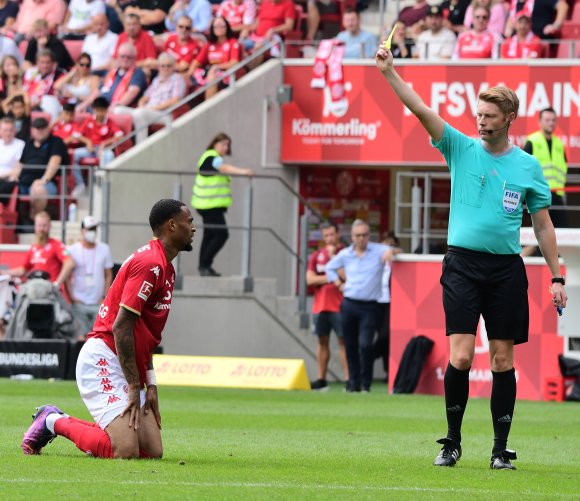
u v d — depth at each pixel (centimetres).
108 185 6962
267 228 7069
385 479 2506
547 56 7444
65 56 8338
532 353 5794
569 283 5047
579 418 4606
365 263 5962
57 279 6494
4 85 8269
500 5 7675
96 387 2664
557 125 7269
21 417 3959
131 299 2569
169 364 6225
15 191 7256
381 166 7769
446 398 2766
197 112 7388
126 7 8506
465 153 2700
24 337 6250
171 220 2623
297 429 3862
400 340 5978
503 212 2664
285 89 7525
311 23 8112
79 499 2112
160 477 2417
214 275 7025
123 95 7669
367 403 5175
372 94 7531
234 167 7325
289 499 2164
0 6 9075
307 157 7581
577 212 7262
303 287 7081
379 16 8369
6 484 2273
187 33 7862
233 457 2900
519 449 3350
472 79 7381
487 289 2681
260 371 6103
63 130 7581
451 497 2241
